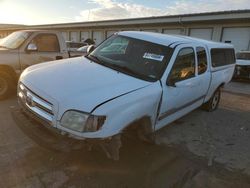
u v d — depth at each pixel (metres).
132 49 4.10
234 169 3.71
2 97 5.63
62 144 2.71
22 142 3.72
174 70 3.82
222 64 6.10
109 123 2.73
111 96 2.88
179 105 4.25
